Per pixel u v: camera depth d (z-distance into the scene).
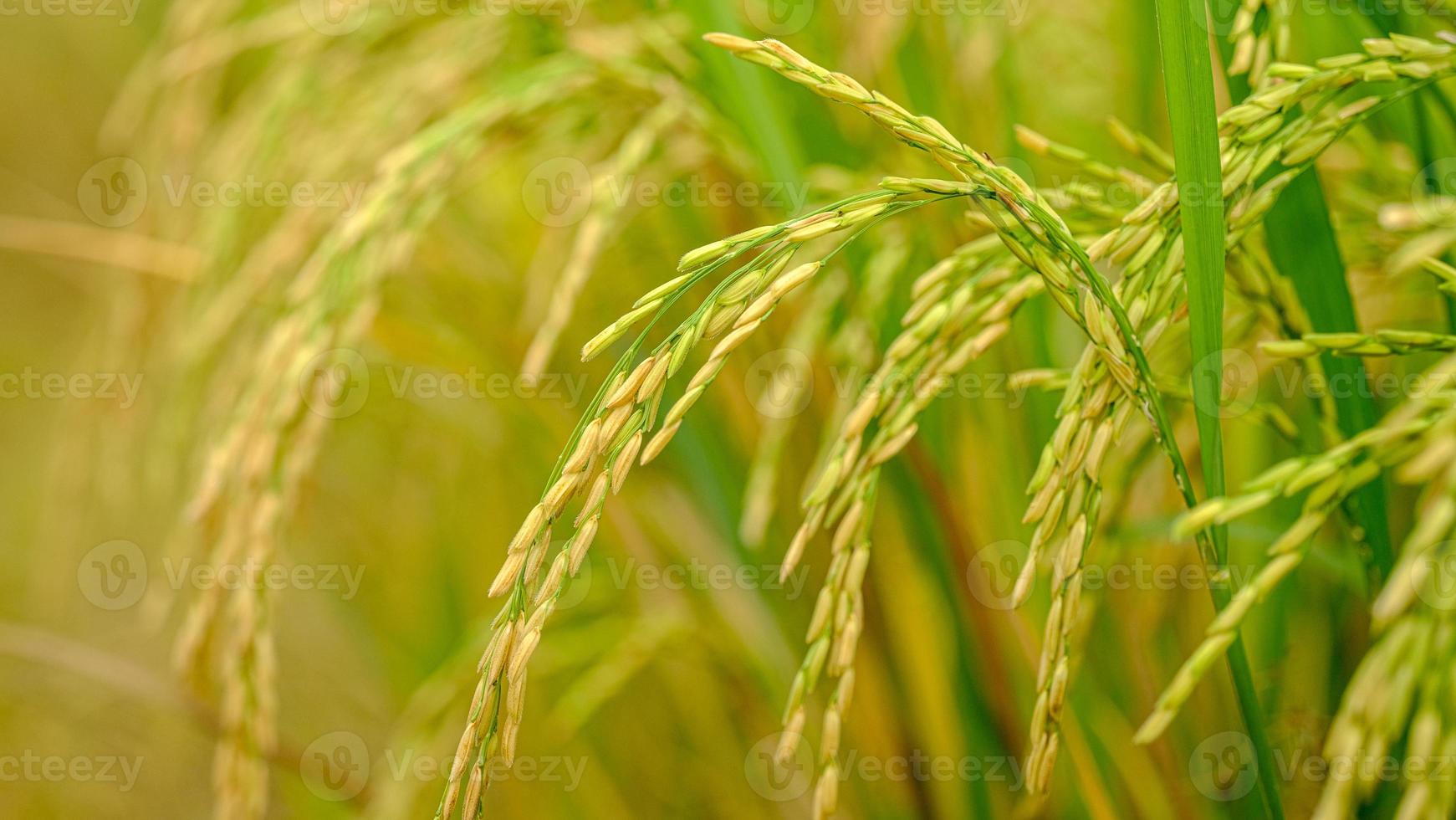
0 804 1.38
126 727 1.32
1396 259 0.63
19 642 0.96
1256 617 0.77
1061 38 0.98
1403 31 0.68
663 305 0.64
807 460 0.86
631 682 1.18
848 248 0.75
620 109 0.78
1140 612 0.80
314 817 1.06
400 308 1.05
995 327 0.66
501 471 1.20
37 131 2.17
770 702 0.89
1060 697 0.66
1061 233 0.64
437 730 0.97
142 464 1.30
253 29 0.89
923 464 0.76
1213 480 0.66
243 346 0.79
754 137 0.74
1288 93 0.65
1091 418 0.65
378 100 0.79
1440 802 0.61
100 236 1.00
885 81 0.77
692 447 0.87
